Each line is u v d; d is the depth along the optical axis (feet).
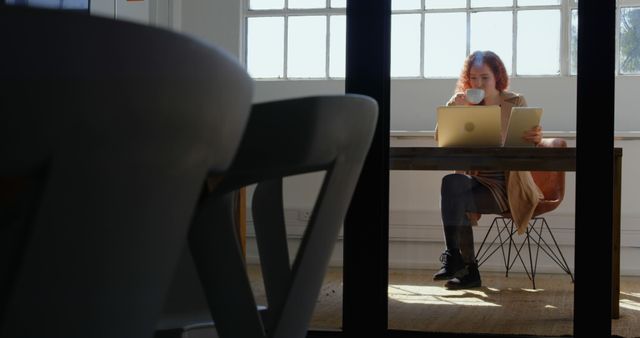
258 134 2.16
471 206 9.61
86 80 1.30
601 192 8.98
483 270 9.71
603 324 9.02
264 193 3.26
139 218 1.51
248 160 2.18
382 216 9.35
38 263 1.38
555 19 9.73
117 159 1.41
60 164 1.32
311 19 15.85
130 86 1.36
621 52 16.53
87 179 1.38
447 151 9.86
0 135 1.23
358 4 9.19
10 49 1.20
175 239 1.64
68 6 10.08
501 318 9.23
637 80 16.37
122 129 1.38
